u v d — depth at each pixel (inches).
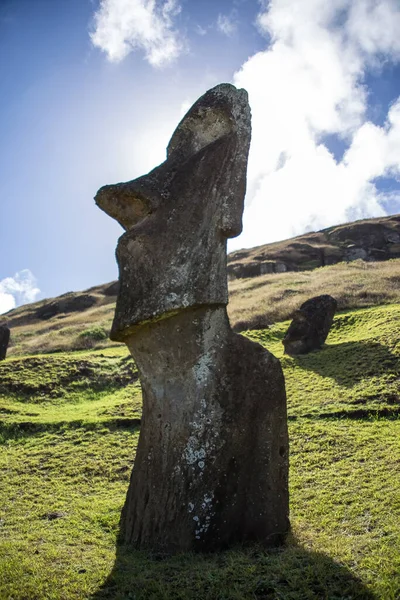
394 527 225.3
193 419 222.8
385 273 1206.3
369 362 550.3
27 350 1024.9
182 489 218.2
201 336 224.7
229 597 174.7
